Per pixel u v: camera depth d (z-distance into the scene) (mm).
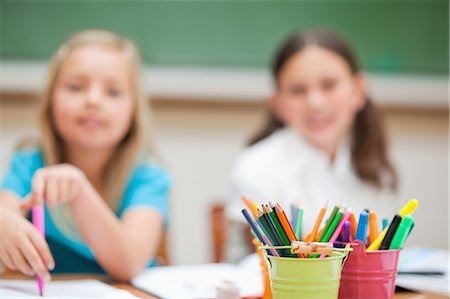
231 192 1236
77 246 1029
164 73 1604
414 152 1796
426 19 1804
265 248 519
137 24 1614
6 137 1510
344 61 1270
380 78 1756
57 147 1062
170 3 1634
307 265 497
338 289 527
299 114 1248
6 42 1519
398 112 1777
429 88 1772
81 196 791
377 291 544
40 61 1537
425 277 740
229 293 595
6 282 716
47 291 649
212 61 1657
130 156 1078
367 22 1767
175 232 1632
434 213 1816
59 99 1001
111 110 1002
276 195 1196
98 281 750
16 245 639
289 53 1267
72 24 1566
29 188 1017
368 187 1285
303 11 1720
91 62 1007
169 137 1622
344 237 551
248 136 1666
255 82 1653
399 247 552
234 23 1672
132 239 845
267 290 583
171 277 776
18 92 1506
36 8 1539
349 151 1297
